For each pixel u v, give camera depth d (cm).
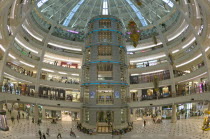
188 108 4466
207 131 2592
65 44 4694
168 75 4250
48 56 4556
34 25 4031
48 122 3800
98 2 4612
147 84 4291
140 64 4816
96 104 3083
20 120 3541
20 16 3141
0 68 2809
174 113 3622
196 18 2972
